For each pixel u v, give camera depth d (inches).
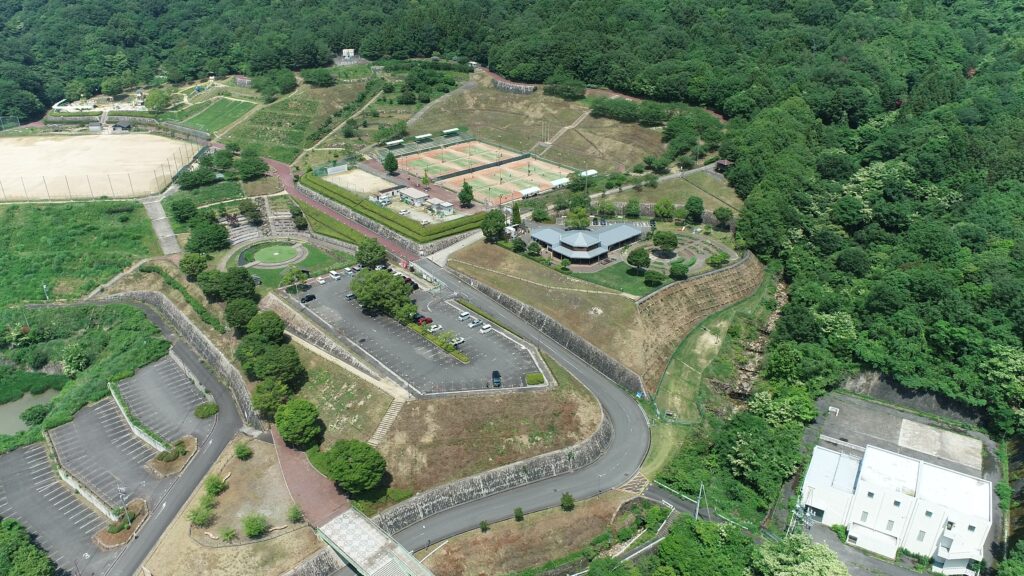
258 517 5536.4
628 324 7657.5
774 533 5600.4
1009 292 7381.9
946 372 7130.9
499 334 7765.8
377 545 5221.5
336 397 6673.2
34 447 6860.2
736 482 6092.5
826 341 7608.3
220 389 7396.7
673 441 6594.5
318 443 6343.5
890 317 7652.6
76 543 5664.4
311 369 7091.5
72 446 6776.6
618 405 6988.2
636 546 5472.4
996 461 6402.6
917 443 6643.7
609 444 6520.7
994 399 6648.6
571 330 7696.9
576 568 5388.8
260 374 6732.3
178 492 6058.1
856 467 5925.2
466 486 5890.8
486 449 6107.3
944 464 6343.5
